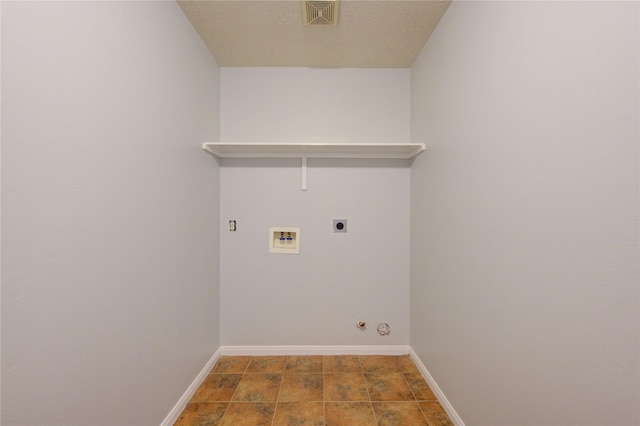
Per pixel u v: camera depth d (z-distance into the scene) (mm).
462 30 1187
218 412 1366
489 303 1007
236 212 1902
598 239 610
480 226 1062
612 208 581
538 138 771
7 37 585
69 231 729
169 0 1224
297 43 1627
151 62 1086
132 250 978
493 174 977
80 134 757
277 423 1302
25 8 619
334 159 1903
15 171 603
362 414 1358
